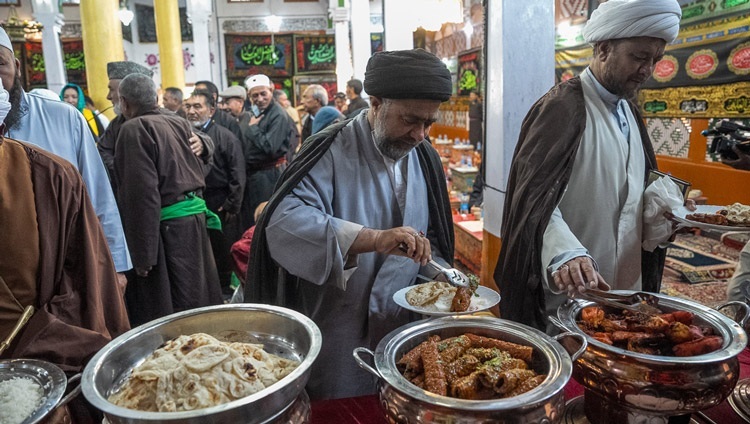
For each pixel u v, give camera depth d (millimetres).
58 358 942
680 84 3975
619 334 881
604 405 860
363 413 953
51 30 9070
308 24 15398
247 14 15172
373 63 1056
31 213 1010
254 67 15398
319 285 1148
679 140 4031
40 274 1028
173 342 776
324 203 1171
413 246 994
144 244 2320
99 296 1109
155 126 2383
